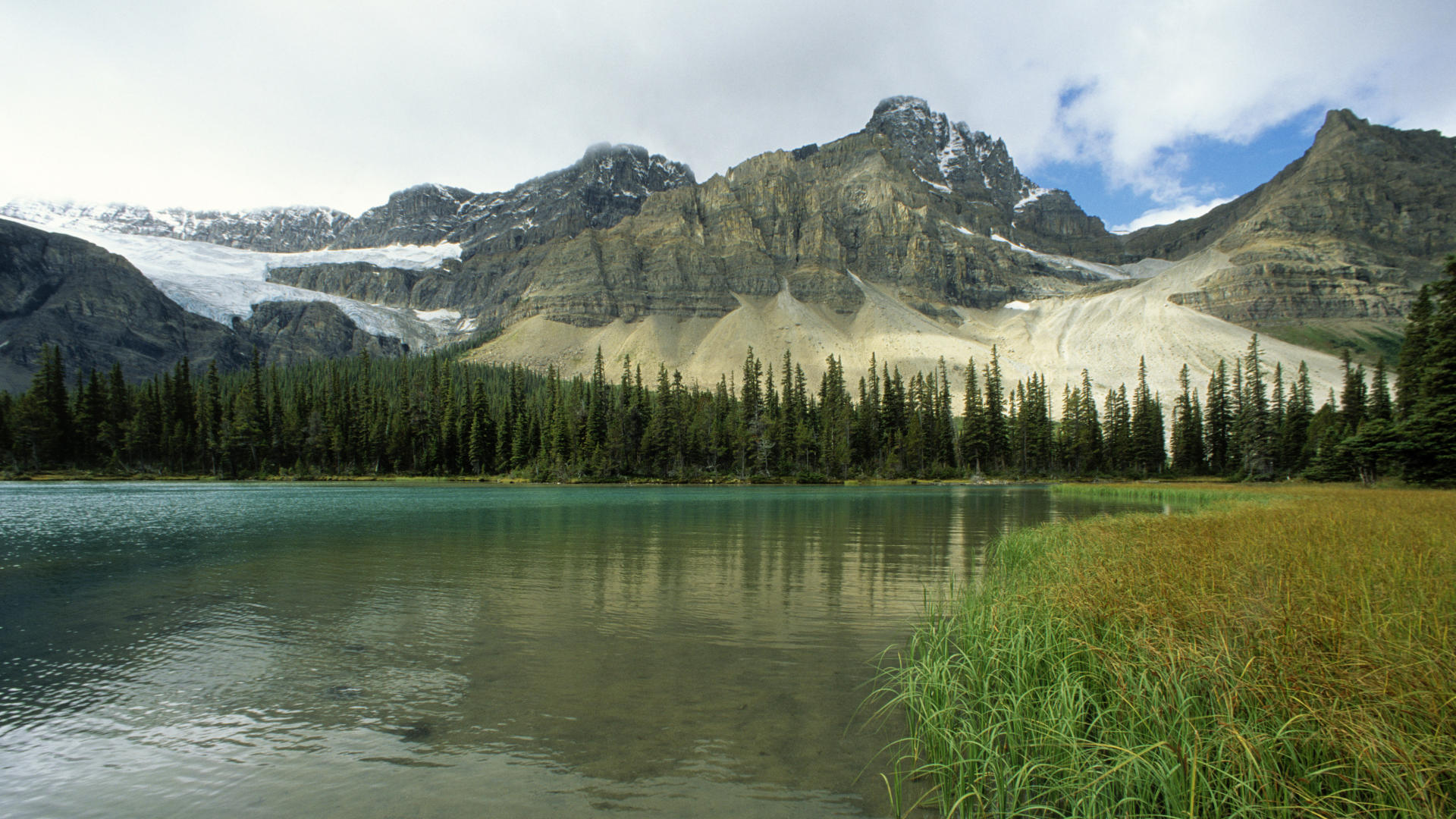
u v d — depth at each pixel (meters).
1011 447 154.25
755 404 150.62
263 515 46.84
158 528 37.41
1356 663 6.36
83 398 122.31
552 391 160.88
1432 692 5.73
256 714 9.38
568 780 7.25
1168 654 7.00
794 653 12.09
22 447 113.50
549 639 13.19
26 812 6.86
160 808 6.89
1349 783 5.24
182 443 125.06
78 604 16.86
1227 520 20.70
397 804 6.79
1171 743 5.97
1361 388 108.88
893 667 10.52
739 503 65.75
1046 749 6.61
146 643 13.12
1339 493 43.75
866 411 147.88
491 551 26.98
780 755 7.86
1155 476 142.00
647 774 7.36
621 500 71.12
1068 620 9.13
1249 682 6.29
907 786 7.01
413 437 136.62
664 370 131.38
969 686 8.39
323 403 139.38
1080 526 22.88
